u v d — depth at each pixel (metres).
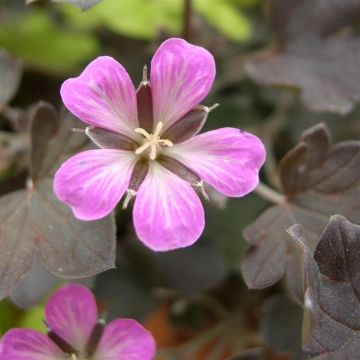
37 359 0.18
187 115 0.18
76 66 0.26
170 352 0.22
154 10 0.25
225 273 0.23
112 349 0.18
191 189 0.17
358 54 0.22
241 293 0.24
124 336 0.18
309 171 0.19
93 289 0.21
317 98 0.22
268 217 0.19
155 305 0.22
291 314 0.20
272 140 0.25
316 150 0.19
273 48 0.23
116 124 0.18
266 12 0.23
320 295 0.17
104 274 0.22
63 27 0.26
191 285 0.22
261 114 0.25
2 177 0.22
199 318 0.23
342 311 0.17
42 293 0.20
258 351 0.21
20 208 0.19
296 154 0.19
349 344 0.17
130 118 0.18
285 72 0.22
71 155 0.19
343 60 0.22
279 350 0.20
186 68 0.18
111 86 0.17
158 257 0.22
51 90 0.25
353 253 0.17
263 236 0.19
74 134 0.19
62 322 0.18
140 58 0.24
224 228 0.23
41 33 0.26
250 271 0.18
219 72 0.25
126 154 0.18
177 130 0.18
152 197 0.17
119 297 0.21
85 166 0.17
